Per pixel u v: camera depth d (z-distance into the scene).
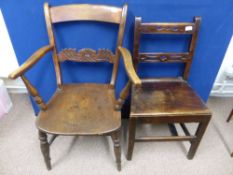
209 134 1.38
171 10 1.07
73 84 1.17
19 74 0.81
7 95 1.54
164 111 0.97
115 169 1.15
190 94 1.09
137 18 1.02
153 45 1.19
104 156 1.22
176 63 1.28
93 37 1.16
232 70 1.48
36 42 1.15
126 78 1.33
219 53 1.24
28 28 1.10
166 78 1.24
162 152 1.25
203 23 1.12
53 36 1.04
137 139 1.07
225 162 1.20
